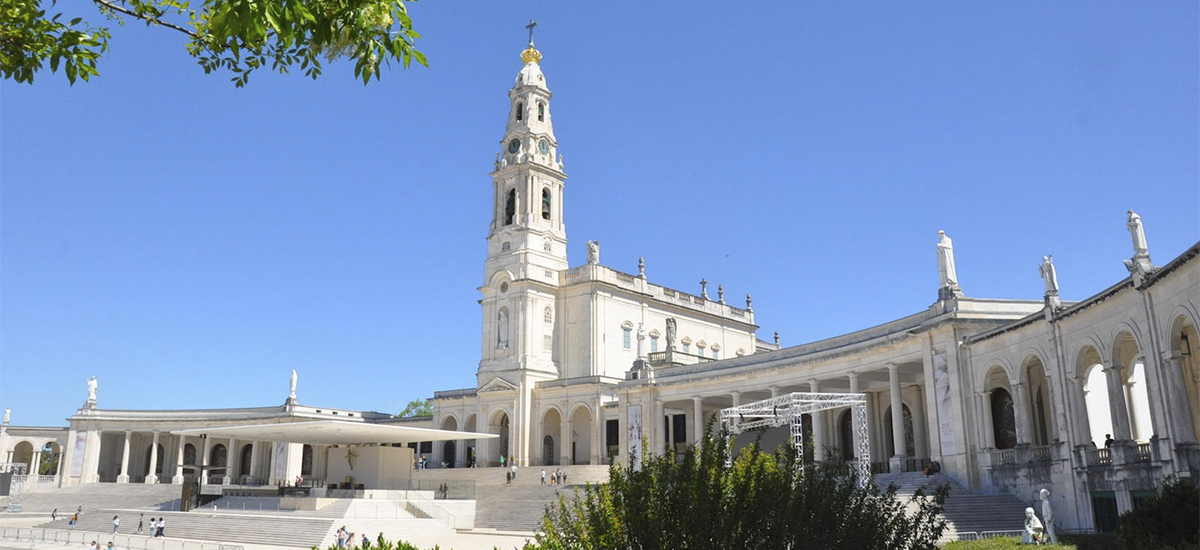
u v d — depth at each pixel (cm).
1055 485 3978
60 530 6116
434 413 9106
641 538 1353
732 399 6875
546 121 9106
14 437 10500
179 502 7375
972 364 4684
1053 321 3988
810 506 1416
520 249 8544
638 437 7019
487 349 8556
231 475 9769
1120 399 3550
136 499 8438
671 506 1378
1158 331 3206
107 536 5750
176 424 9975
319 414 9994
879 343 5288
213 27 864
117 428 10025
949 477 4684
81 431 9962
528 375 8181
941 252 5022
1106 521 3631
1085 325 3766
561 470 7162
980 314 4791
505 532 5644
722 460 1450
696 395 6712
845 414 6444
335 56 969
